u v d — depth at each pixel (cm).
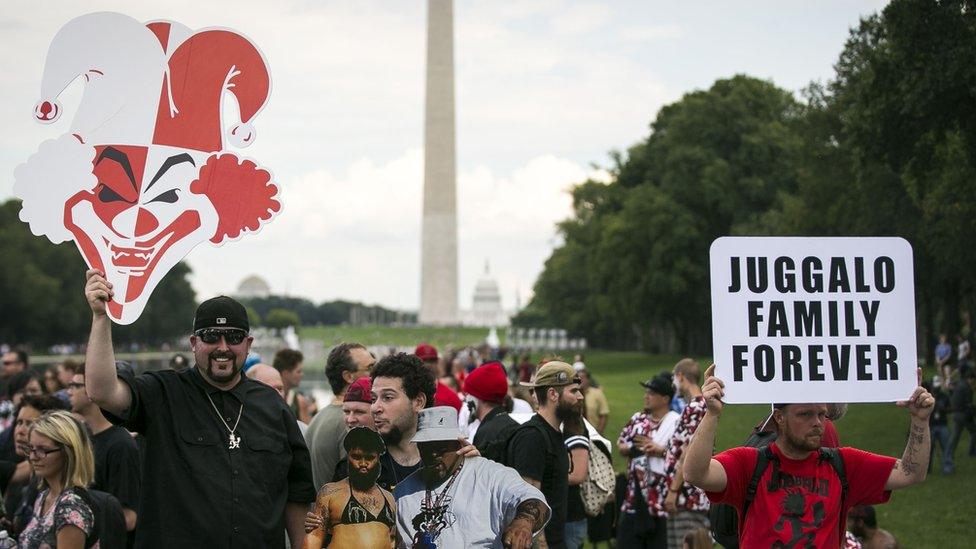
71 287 15762
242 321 919
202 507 891
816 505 827
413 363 916
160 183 933
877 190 5575
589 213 13650
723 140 9969
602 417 2375
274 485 927
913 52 3484
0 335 14825
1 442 1523
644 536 1544
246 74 945
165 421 910
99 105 928
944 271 5681
